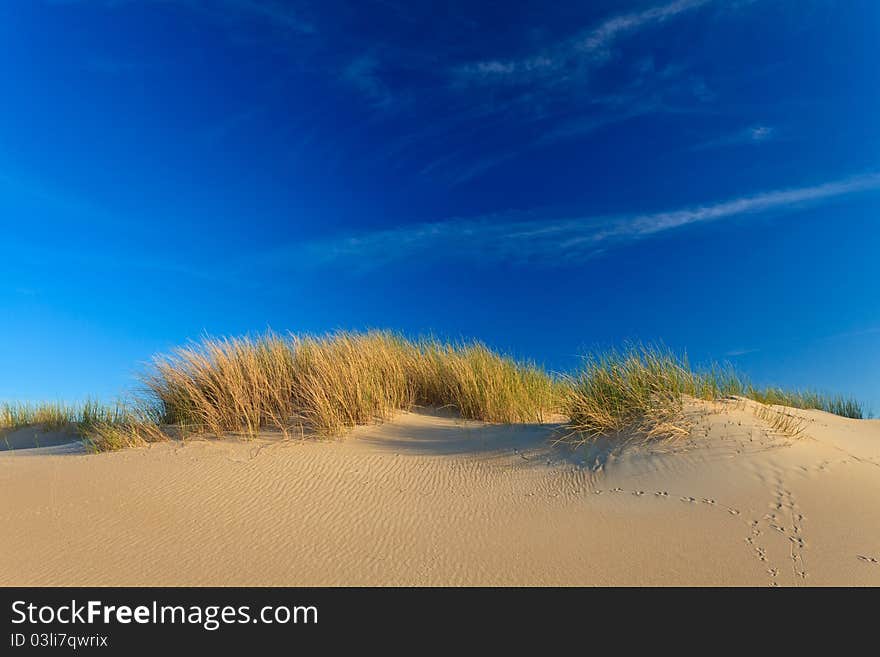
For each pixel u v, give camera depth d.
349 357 10.48
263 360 10.38
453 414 10.66
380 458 8.25
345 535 6.02
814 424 8.50
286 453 8.25
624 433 7.77
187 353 10.09
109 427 9.48
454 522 6.33
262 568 5.31
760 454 6.70
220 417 9.16
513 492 7.07
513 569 5.23
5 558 5.39
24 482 7.25
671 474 6.72
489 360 11.77
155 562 5.38
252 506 6.68
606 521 6.07
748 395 10.16
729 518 5.74
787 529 5.44
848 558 4.94
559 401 10.14
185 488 7.10
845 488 6.04
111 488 7.05
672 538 5.54
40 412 12.57
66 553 5.51
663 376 8.45
